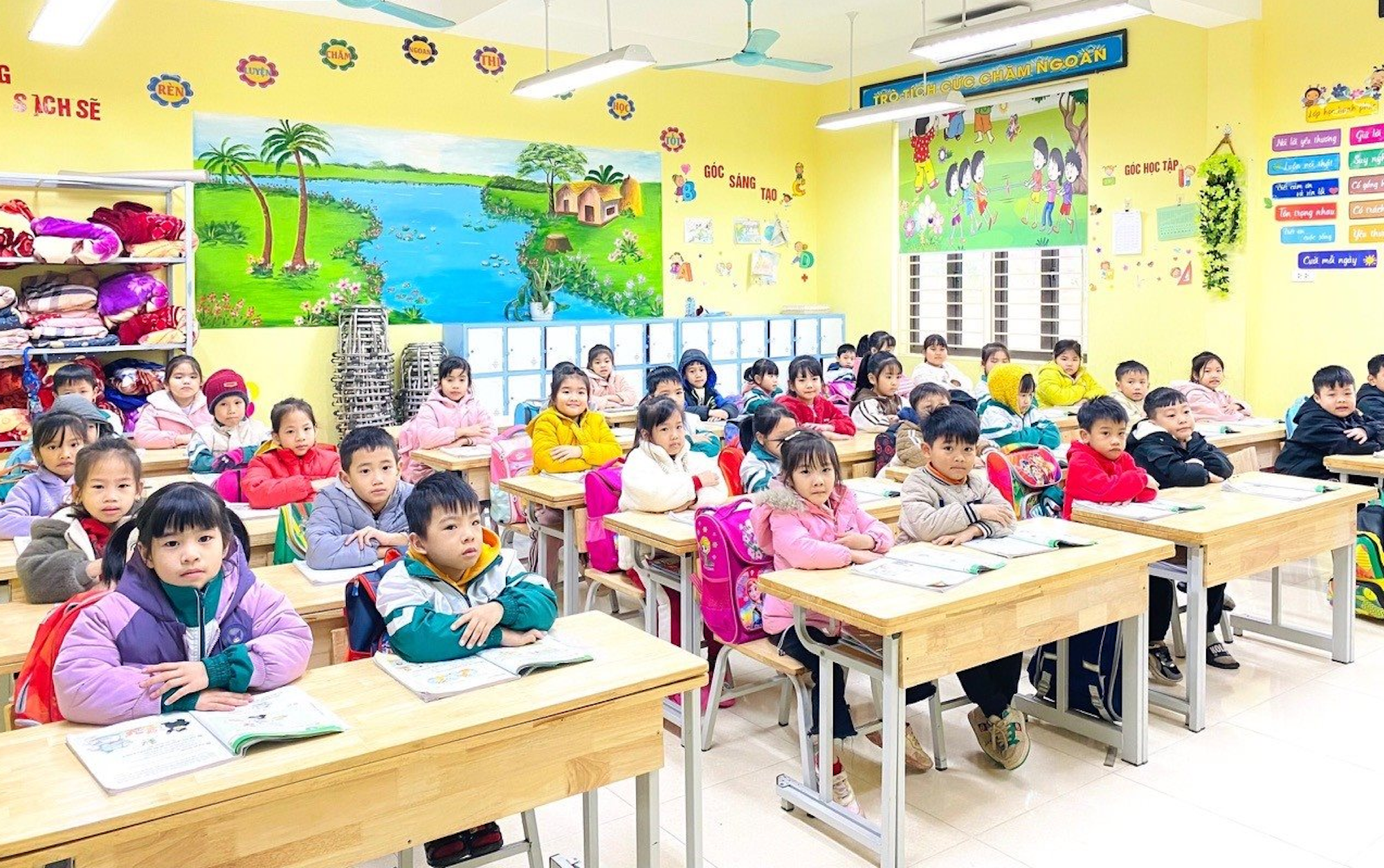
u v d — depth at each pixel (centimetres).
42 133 598
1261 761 308
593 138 802
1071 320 752
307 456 367
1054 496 383
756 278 903
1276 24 622
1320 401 478
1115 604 289
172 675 181
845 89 893
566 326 759
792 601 260
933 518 300
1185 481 386
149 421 498
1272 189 632
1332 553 387
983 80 782
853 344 889
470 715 181
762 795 294
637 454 374
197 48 642
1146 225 693
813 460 283
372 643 220
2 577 281
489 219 760
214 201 656
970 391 710
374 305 709
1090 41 711
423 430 525
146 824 150
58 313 572
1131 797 287
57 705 181
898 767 245
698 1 708
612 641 222
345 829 169
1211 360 595
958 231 822
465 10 692
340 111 694
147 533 187
